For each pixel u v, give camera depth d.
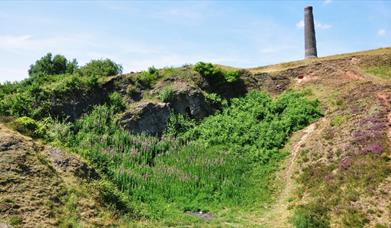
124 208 27.70
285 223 28.45
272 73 56.66
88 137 39.91
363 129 36.16
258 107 48.62
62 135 37.69
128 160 37.44
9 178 24.47
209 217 30.06
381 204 26.62
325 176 32.44
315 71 55.16
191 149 41.66
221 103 50.69
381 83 45.41
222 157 39.88
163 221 27.72
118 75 49.69
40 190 24.59
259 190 34.81
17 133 29.31
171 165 38.59
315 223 26.89
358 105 41.94
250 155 40.47
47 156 28.30
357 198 27.81
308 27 75.25
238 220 29.50
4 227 21.05
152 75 50.91
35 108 42.19
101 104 46.38
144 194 31.62
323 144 37.53
